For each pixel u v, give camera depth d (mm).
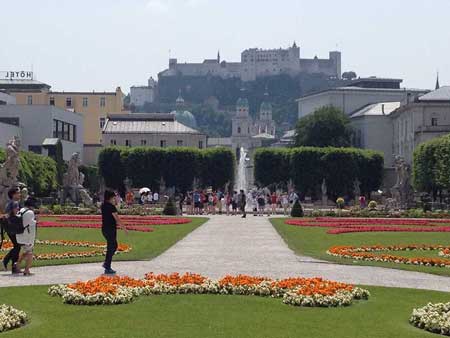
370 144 186625
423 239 49625
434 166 118875
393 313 21406
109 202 31125
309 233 55469
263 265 33938
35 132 133750
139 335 18172
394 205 98250
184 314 20844
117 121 183750
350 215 83188
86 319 20094
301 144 181875
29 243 29844
